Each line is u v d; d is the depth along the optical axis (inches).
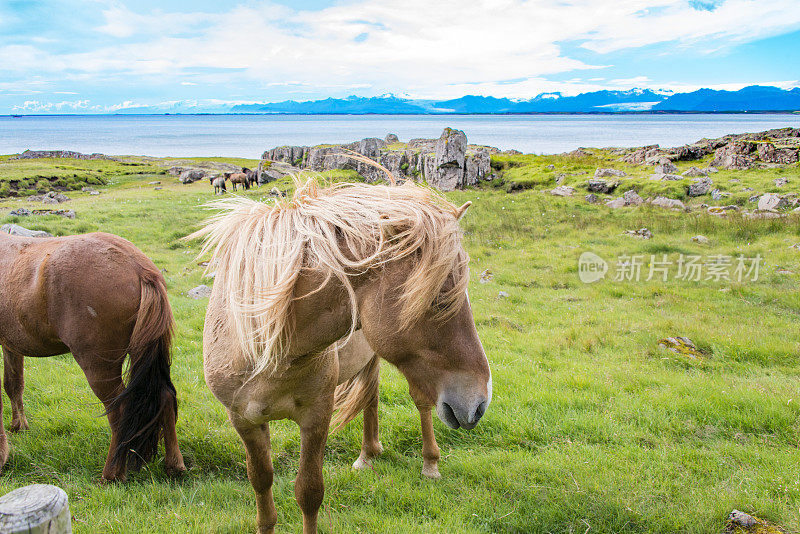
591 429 195.2
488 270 507.2
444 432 194.2
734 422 203.6
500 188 1127.6
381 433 192.2
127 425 149.0
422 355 77.0
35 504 58.6
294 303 81.6
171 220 739.4
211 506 139.8
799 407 210.4
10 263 157.9
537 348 297.6
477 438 192.1
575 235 641.6
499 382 242.2
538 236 650.2
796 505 140.1
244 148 4847.4
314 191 88.0
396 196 80.4
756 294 411.2
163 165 2268.7
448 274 74.0
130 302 151.8
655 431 197.3
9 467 163.0
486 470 164.4
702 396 225.3
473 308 383.9
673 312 374.3
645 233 625.9
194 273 469.1
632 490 149.5
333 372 101.0
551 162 1328.7
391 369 256.8
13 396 185.6
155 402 153.0
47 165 1756.9
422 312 72.4
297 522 135.2
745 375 263.4
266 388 92.5
